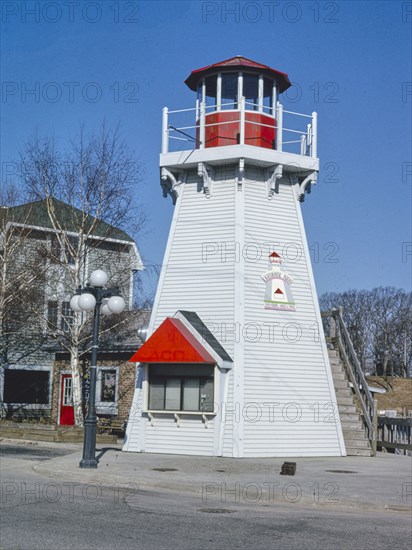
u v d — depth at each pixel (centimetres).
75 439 2944
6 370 3903
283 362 2553
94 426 1959
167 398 2528
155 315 2647
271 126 2644
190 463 2130
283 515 1374
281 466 2100
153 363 2555
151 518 1277
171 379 2531
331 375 2633
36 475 1894
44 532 1117
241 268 2555
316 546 1088
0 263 3628
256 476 1847
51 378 3966
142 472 1864
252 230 2611
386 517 1395
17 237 3631
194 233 2661
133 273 3694
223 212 2634
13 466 2072
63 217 3475
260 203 2653
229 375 2478
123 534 1125
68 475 1847
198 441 2453
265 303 2570
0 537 1070
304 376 2583
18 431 3028
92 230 3344
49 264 3562
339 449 2564
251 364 2492
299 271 2672
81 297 1994
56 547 1012
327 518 1352
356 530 1231
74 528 1159
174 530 1176
